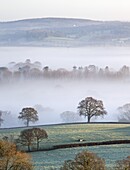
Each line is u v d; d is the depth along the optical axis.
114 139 118.56
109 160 92.38
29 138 108.06
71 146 110.25
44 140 116.50
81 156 73.00
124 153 100.94
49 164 90.06
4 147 76.69
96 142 113.19
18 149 104.38
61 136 122.00
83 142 113.69
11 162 75.38
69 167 73.50
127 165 73.62
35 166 88.06
